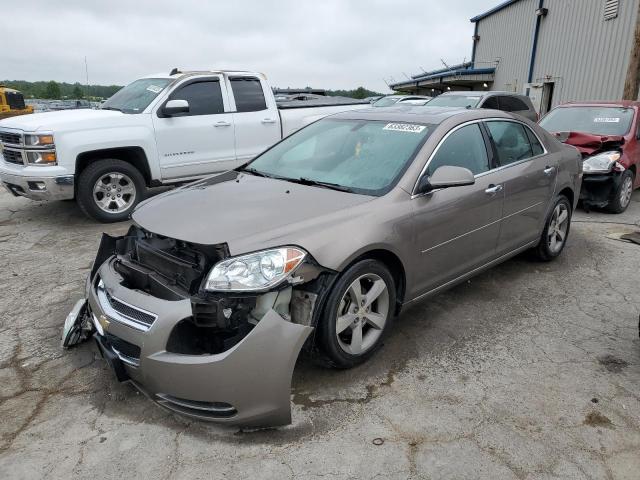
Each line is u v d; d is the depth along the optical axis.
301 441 2.68
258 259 2.75
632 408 2.97
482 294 4.52
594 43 15.96
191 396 2.63
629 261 5.42
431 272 3.70
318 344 3.07
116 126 6.70
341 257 2.97
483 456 2.58
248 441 2.68
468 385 3.17
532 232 4.81
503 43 22.19
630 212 7.77
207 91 7.55
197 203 3.35
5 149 6.67
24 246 5.83
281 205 3.24
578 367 3.39
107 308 2.99
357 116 4.43
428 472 2.47
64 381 3.21
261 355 2.62
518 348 3.62
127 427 2.79
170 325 2.68
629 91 11.90
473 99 12.20
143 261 3.15
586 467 2.52
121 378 2.90
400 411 2.92
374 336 3.37
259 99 8.07
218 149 7.65
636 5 14.15
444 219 3.67
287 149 4.39
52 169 6.29
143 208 3.42
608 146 7.56
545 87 18.80
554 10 18.05
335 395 3.06
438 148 3.75
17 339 3.72
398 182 3.49
